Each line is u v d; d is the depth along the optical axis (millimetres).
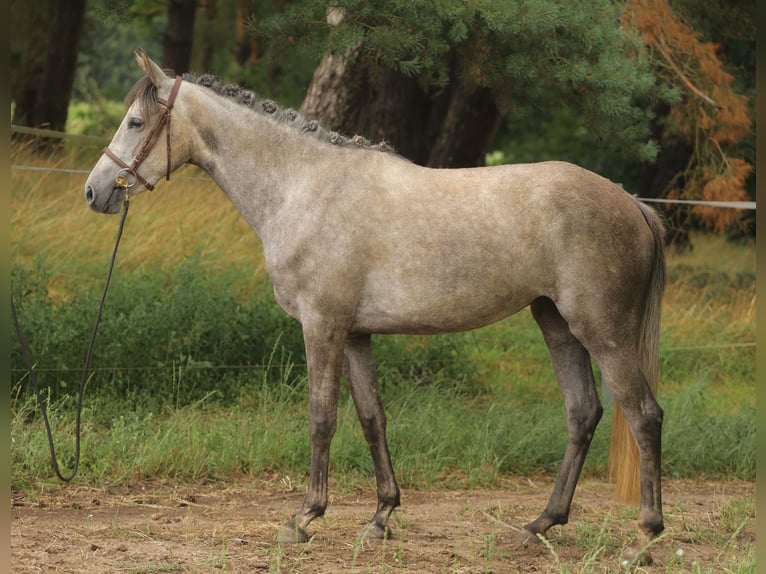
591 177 6820
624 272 6602
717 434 10562
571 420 7168
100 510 7840
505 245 6621
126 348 10695
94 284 12367
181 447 9133
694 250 20469
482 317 6793
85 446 8828
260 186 7020
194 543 6863
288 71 24797
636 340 6727
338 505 8391
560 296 6660
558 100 12102
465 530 7562
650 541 6527
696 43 14469
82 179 15023
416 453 9477
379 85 14289
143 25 28984
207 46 27922
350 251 6715
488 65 11391
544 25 10383
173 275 12672
